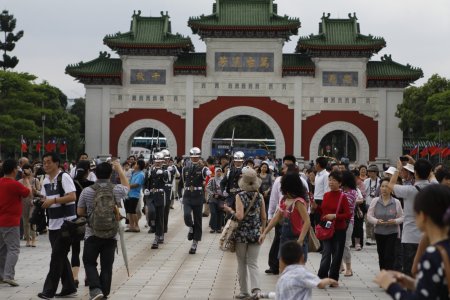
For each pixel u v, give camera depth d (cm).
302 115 7781
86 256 1808
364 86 7788
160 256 2761
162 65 7825
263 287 2091
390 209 2184
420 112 8675
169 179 3350
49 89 10012
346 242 2302
